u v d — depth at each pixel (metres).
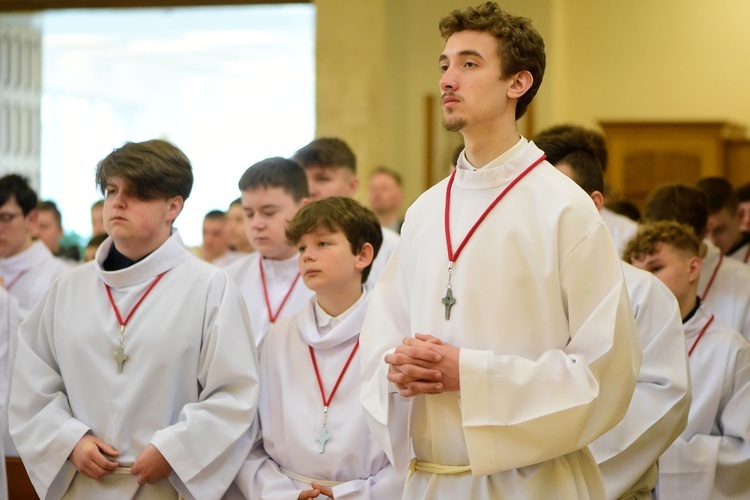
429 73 10.48
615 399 2.54
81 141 24.72
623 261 3.93
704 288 4.91
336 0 10.26
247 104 26.45
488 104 2.66
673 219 4.88
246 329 3.47
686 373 3.43
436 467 2.69
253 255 4.45
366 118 10.21
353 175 4.97
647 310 3.56
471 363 2.50
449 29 2.73
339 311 3.53
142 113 25.92
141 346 3.35
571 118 11.79
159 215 3.45
